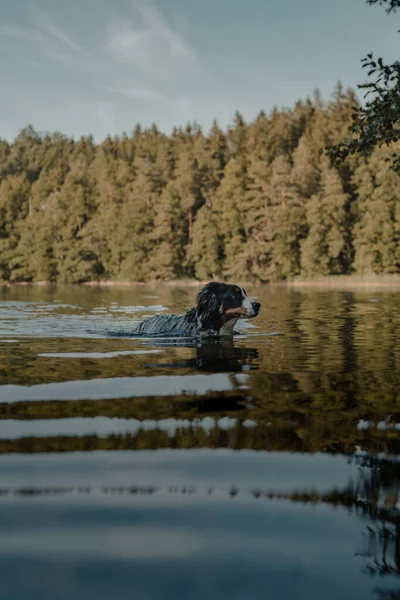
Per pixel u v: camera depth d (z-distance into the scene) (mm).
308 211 48250
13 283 55812
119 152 95875
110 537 1290
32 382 3307
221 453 1900
